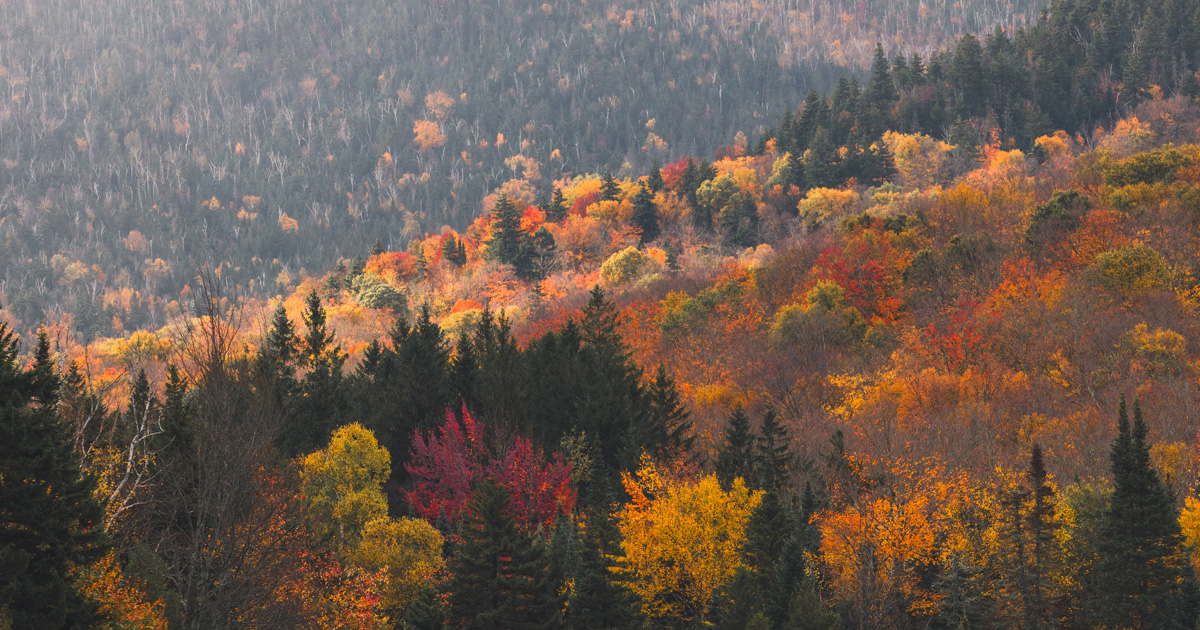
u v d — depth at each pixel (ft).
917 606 348.18
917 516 336.70
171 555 211.82
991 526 358.43
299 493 264.11
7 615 168.76
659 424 527.81
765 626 302.45
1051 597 346.95
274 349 561.84
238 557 197.36
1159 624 343.05
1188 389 487.61
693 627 355.36
